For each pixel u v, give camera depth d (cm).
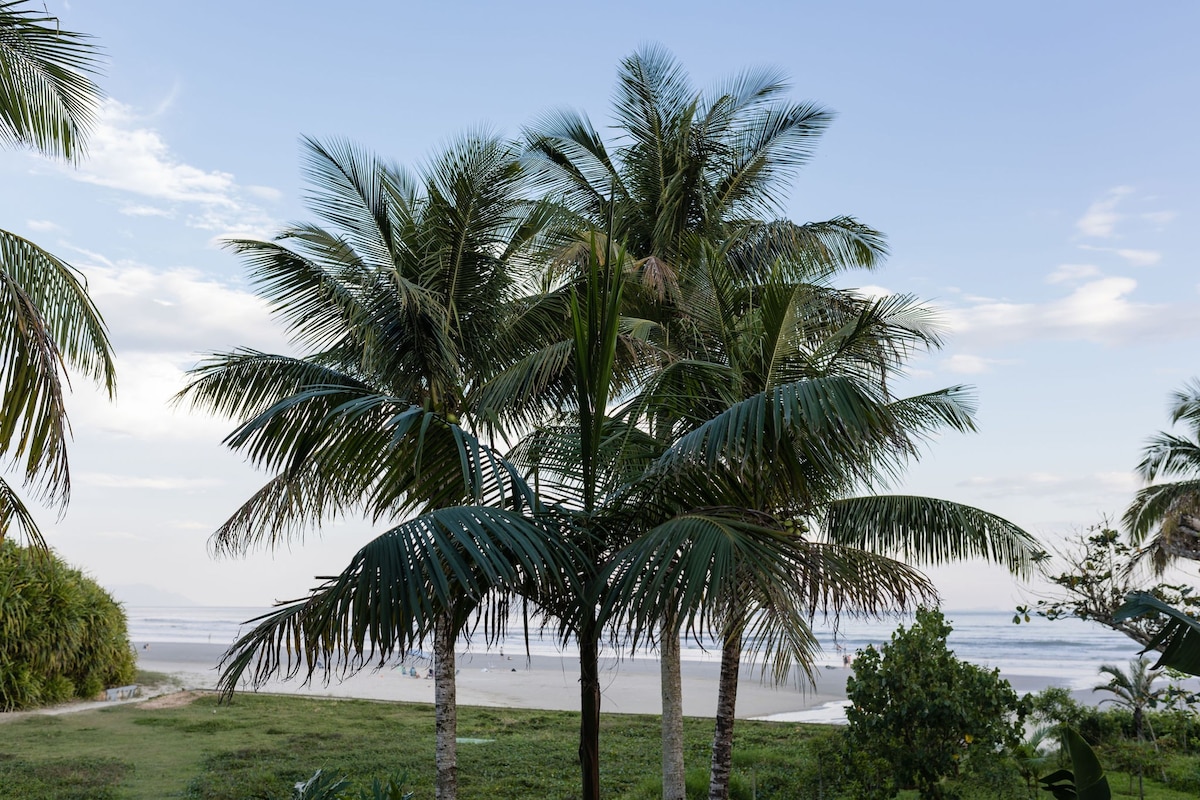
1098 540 1463
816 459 487
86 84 784
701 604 418
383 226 1010
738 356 812
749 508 479
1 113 765
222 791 1251
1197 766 1366
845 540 1066
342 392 529
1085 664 5681
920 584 845
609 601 427
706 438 437
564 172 1280
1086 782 445
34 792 1217
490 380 1020
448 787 958
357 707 2366
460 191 995
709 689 3578
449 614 507
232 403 936
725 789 951
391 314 986
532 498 491
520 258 1110
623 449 558
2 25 729
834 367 845
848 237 1273
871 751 1095
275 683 3170
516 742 1806
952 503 1039
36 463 665
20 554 2080
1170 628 396
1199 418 1791
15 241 745
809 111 1237
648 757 1628
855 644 6625
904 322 905
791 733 1981
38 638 2089
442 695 977
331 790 719
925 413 918
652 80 1270
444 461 532
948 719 1066
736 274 1186
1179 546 1788
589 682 489
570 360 917
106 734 1736
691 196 1248
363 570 388
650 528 518
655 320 1145
